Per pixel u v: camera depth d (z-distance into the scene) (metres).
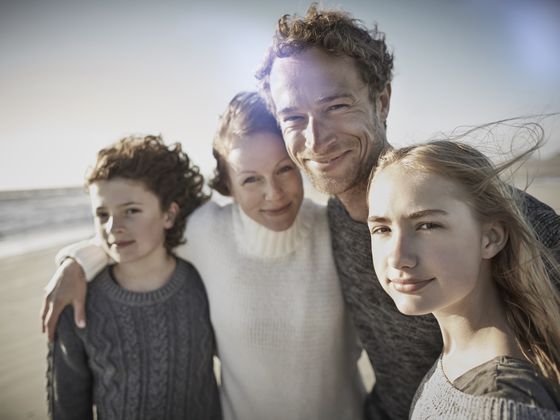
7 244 10.19
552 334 0.97
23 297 5.54
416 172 0.94
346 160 1.30
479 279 0.97
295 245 1.66
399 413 1.75
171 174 1.67
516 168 1.07
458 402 0.85
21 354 3.86
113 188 1.53
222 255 1.71
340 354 1.73
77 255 1.62
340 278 1.64
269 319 1.65
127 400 1.60
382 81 1.37
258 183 1.50
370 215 1.02
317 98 1.26
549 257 1.04
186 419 1.68
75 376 1.61
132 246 1.55
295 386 1.67
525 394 0.76
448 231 0.90
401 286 0.93
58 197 21.14
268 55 1.37
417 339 1.46
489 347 0.93
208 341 1.73
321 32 1.26
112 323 1.59
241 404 1.76
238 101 1.53
